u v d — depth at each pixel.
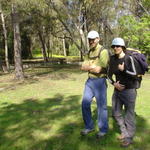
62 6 19.97
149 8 16.36
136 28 12.93
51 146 3.79
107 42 26.86
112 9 23.23
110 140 3.92
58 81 11.98
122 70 3.47
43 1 17.70
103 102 3.88
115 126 4.56
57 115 5.52
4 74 16.39
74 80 12.37
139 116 5.24
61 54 51.84
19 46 12.81
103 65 3.73
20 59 12.83
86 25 25.48
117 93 3.71
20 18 19.08
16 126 4.82
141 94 7.95
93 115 5.36
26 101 7.19
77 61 33.12
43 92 8.71
